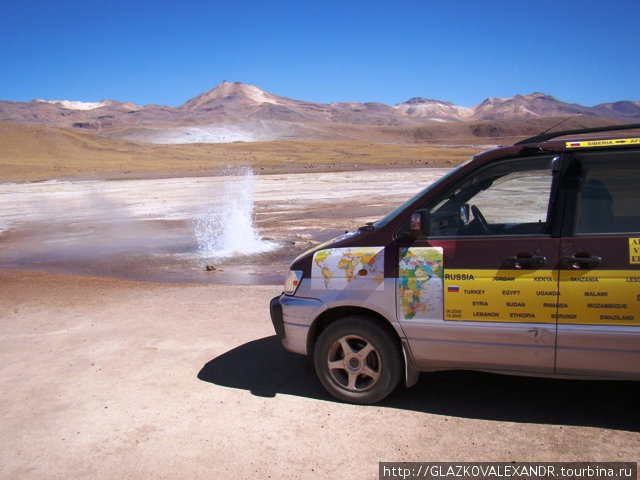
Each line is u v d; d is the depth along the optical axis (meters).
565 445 3.89
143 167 56.06
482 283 4.09
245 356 5.83
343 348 4.57
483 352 4.16
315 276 4.59
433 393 4.75
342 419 4.38
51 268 11.86
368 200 22.50
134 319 7.32
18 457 4.07
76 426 4.47
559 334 3.94
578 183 4.00
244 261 11.84
